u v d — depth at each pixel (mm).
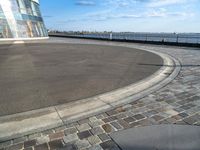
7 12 33750
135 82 7430
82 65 11203
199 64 10969
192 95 5742
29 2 39688
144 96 5773
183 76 8211
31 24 39312
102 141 3461
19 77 8453
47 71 9641
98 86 6945
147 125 3982
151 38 28812
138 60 12867
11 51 19078
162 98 5562
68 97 5824
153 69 9914
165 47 22266
